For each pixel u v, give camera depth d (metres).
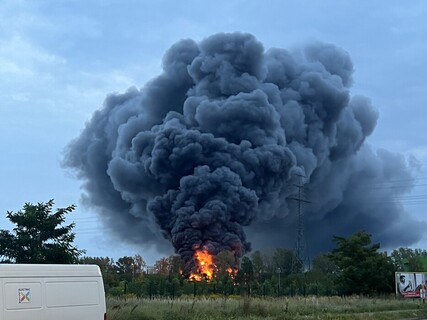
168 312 22.20
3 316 12.56
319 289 49.59
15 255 22.61
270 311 26.33
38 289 13.27
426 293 43.66
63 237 23.77
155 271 80.88
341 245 48.75
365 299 38.97
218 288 46.94
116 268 70.94
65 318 13.66
